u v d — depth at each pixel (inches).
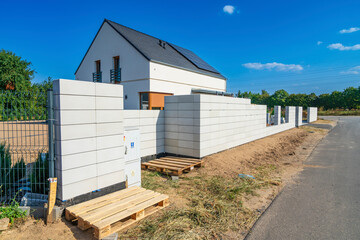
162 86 508.1
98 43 582.9
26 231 133.3
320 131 732.0
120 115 188.2
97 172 172.4
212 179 245.3
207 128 324.2
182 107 323.3
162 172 268.2
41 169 183.3
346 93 2295.8
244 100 434.0
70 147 154.6
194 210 167.0
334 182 245.1
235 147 406.3
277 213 169.6
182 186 224.1
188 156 321.7
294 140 545.6
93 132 168.6
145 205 154.7
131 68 511.2
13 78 873.5
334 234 140.7
